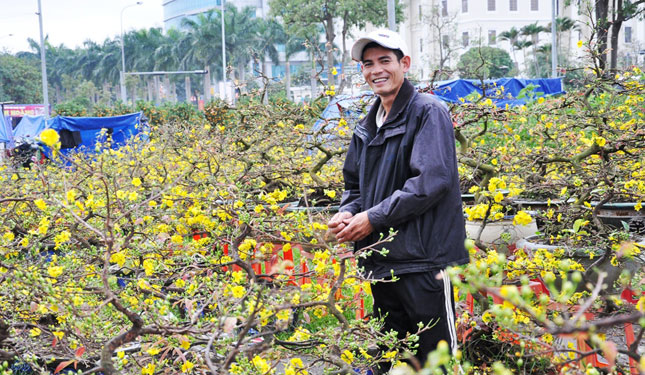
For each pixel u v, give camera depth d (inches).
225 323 89.0
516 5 2790.4
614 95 235.8
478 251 173.2
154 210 159.2
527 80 645.9
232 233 156.4
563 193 180.4
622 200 209.8
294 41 2625.5
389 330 136.4
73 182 198.5
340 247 143.6
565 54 1955.0
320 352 127.9
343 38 1854.1
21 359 124.3
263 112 271.1
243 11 2775.6
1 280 116.9
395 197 122.0
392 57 129.6
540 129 228.5
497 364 60.9
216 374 86.8
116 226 133.2
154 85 3767.2
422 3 2783.0
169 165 255.3
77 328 108.3
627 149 213.3
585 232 164.9
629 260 149.5
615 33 818.8
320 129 243.4
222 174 221.5
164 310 92.7
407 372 55.9
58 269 106.0
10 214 189.9
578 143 228.2
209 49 2778.1
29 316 128.5
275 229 160.1
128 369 124.5
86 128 658.2
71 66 3863.2
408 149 128.3
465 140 215.9
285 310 104.9
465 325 150.7
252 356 104.6
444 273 124.9
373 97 243.9
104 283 96.0
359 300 171.0
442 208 125.3
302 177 256.4
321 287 134.6
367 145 135.7
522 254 162.6
